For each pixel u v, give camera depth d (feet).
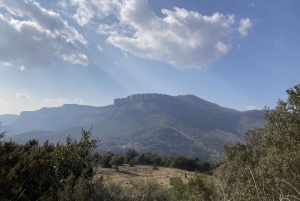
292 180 15.34
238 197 17.39
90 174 26.61
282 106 20.03
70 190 19.76
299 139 17.80
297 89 18.12
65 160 24.00
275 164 16.94
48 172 21.81
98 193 22.80
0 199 16.35
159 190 46.80
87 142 27.22
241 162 31.68
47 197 19.36
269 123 23.41
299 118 17.99
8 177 17.35
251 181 17.65
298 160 15.85
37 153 22.41
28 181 20.06
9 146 22.99
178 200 39.50
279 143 20.81
